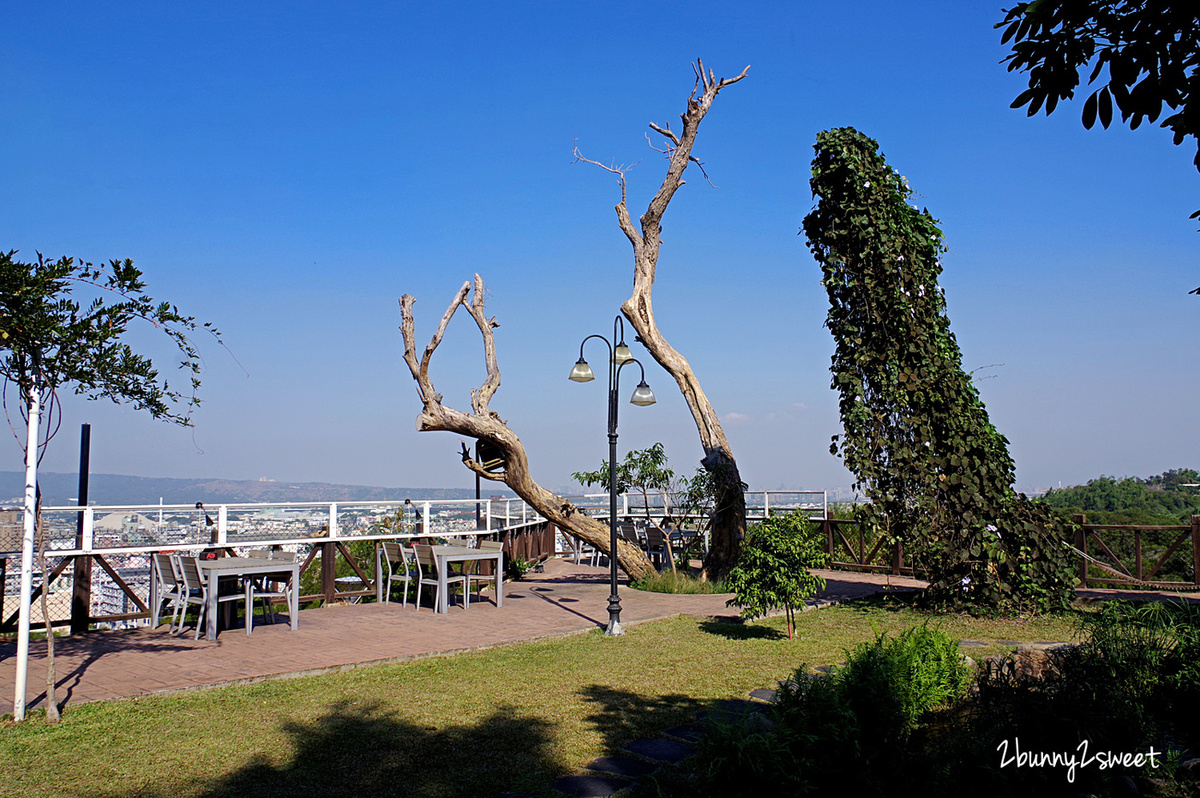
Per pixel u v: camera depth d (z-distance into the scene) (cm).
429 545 1080
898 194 995
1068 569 898
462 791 419
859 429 980
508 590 1274
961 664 538
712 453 1307
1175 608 649
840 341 1015
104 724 536
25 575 555
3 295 521
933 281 996
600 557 1703
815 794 381
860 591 1185
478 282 1306
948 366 952
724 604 1105
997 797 395
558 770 449
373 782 433
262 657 745
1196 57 309
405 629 906
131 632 891
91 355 573
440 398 1195
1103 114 322
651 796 407
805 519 878
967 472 917
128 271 567
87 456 1130
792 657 738
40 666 709
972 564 920
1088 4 319
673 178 1310
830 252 1011
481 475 1277
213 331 610
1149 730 443
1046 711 454
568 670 697
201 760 468
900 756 418
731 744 378
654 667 705
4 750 483
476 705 584
